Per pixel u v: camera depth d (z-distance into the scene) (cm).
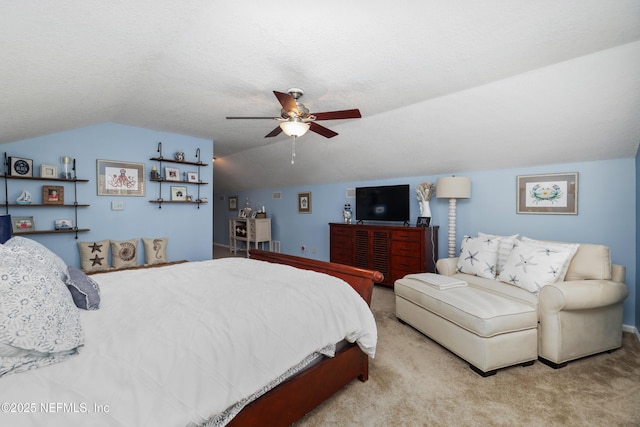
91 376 94
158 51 192
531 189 335
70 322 110
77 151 329
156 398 94
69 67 185
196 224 432
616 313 236
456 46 189
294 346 143
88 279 168
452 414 168
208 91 259
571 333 214
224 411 112
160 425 89
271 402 139
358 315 183
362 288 205
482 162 359
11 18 126
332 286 191
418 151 382
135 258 356
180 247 416
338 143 427
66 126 305
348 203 539
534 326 219
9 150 291
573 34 178
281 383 147
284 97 210
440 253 420
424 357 233
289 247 659
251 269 238
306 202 615
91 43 164
